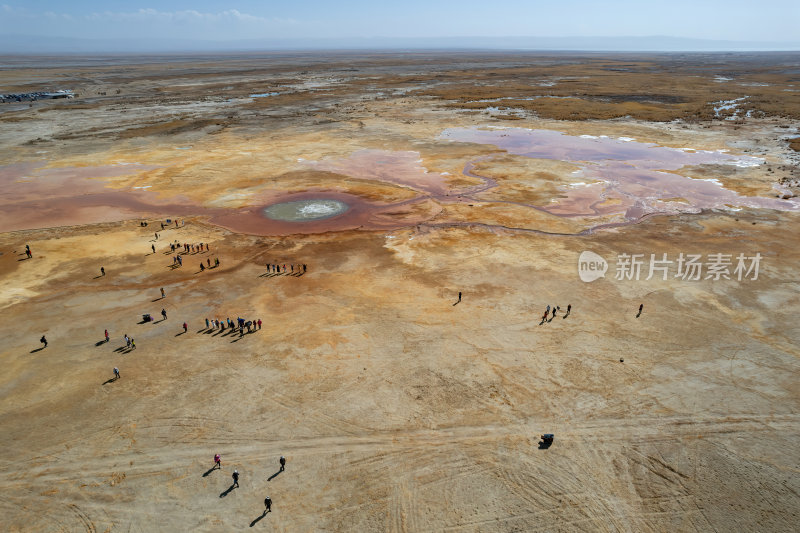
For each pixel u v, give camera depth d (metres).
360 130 102.69
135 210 58.50
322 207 59.59
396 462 24.03
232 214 57.31
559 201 61.00
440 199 62.34
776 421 26.33
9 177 70.81
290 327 34.84
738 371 30.05
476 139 95.19
